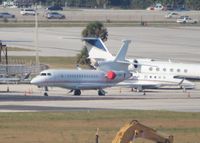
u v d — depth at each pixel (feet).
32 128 633.61
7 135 597.93
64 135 602.85
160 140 499.51
